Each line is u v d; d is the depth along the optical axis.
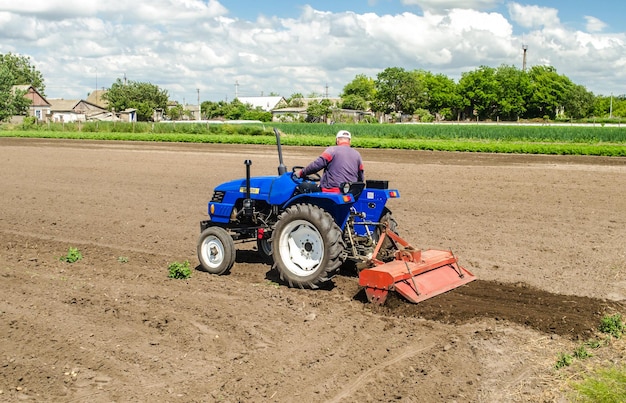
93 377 5.39
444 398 4.99
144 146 37.69
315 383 5.27
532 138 44.59
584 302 7.33
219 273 8.59
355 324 6.60
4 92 71.25
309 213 7.56
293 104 118.88
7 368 5.54
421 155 30.33
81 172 22.59
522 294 7.62
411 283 7.26
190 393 5.11
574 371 5.44
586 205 14.66
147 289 7.77
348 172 7.89
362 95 128.38
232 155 30.53
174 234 11.69
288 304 7.25
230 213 8.73
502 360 5.69
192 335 6.25
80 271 8.78
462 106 111.25
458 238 10.99
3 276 8.38
